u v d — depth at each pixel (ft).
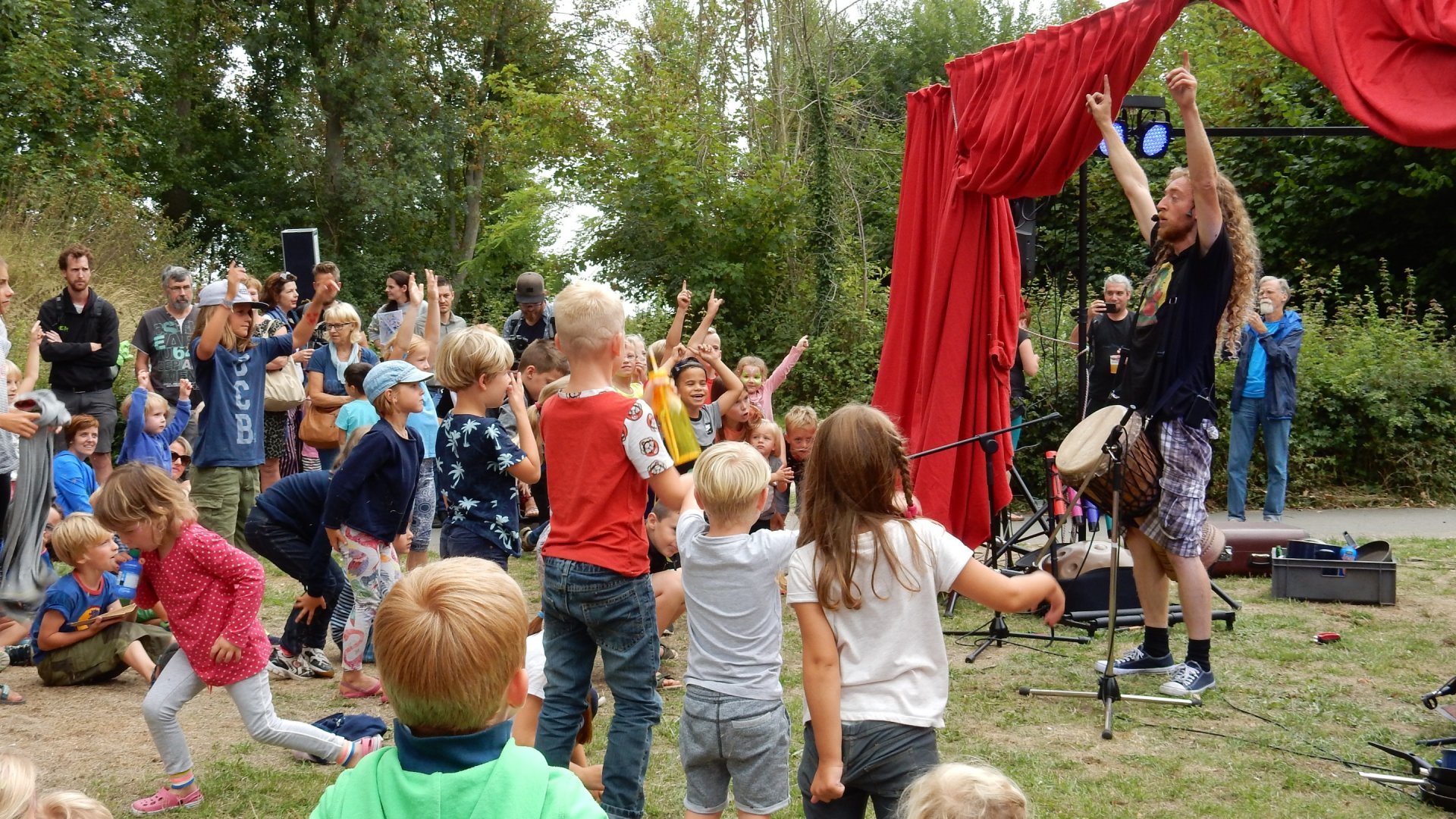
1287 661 17.84
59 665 16.79
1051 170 19.52
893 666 8.79
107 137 62.18
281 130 86.79
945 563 8.87
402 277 30.32
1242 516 32.35
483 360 14.49
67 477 21.43
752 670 10.33
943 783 6.76
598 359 11.53
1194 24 63.93
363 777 5.53
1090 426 16.55
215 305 22.00
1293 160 50.39
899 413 22.95
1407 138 13.94
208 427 22.31
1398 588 22.97
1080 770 13.51
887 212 68.64
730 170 60.70
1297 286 52.19
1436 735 14.57
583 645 11.60
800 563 9.02
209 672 12.29
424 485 21.31
